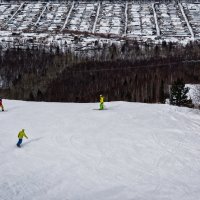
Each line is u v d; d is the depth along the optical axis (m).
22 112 38.88
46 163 23.02
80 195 18.20
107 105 43.00
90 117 35.84
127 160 23.53
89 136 28.95
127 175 20.98
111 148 25.95
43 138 28.53
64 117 35.97
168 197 17.77
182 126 32.62
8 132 30.42
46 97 99.12
